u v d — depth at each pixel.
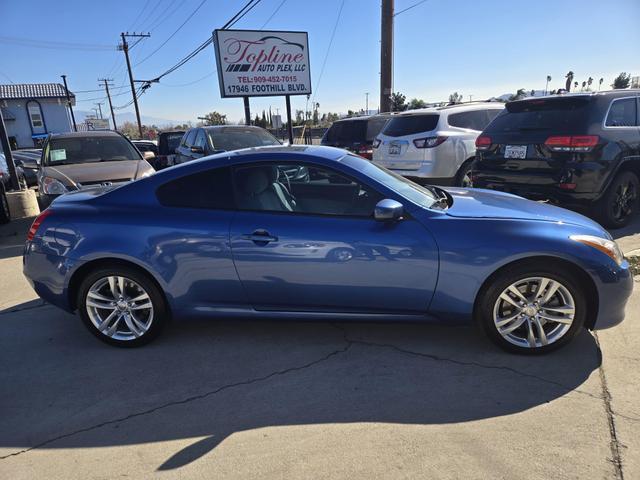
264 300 3.45
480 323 3.28
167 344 3.68
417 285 3.22
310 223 3.29
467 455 2.36
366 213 3.31
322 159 3.44
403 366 3.23
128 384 3.16
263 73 14.34
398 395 2.91
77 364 3.44
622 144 5.77
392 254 3.19
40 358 3.54
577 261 3.05
